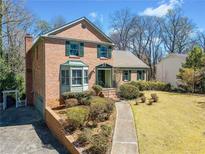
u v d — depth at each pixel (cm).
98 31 2298
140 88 2727
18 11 3519
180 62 3438
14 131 1661
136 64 3156
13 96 2875
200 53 2792
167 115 1582
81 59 2156
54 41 1997
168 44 5344
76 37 2141
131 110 1681
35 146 1342
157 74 3962
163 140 1152
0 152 1259
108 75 2444
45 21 4228
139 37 5378
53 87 1978
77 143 1166
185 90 2889
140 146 1082
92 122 1416
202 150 1039
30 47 2748
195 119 1516
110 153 1017
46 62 1950
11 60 3459
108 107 1551
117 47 5372
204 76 2805
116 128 1304
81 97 1955
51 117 1661
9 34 3484
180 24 5209
